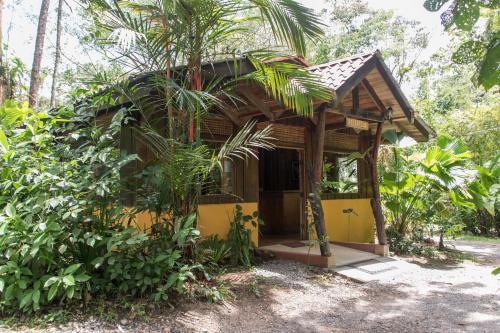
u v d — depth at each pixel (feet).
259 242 28.99
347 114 24.81
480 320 16.34
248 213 25.57
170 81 15.93
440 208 31.27
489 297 19.77
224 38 17.51
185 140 16.98
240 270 21.35
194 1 15.74
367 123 27.43
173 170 16.14
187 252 17.35
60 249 14.55
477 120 47.37
